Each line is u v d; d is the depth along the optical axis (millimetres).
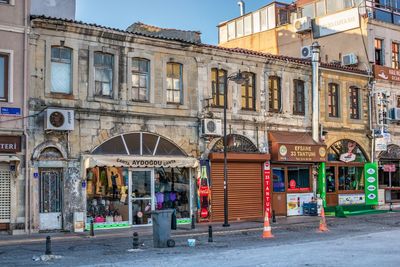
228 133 26312
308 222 25281
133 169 23516
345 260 12789
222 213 25734
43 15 21078
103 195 22609
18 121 20453
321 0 36719
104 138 22469
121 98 23062
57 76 21672
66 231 21172
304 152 28359
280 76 28781
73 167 21578
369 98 33156
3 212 20156
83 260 13812
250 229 22391
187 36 27188
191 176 25125
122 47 23250
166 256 14250
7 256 14922
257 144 27469
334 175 31094
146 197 23812
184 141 24828
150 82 23984
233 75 24703
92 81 22328
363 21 33719
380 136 32906
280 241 17719
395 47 35688
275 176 28266
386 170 34125
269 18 39531
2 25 20375
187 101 25062
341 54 34812
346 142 31875
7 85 20469
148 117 23750
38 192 20797
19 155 20438
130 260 13562
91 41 22375
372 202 32344
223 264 12312
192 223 22578
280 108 28688
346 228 22156
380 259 12922
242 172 26750
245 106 27281
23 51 20750
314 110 29578
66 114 21094
